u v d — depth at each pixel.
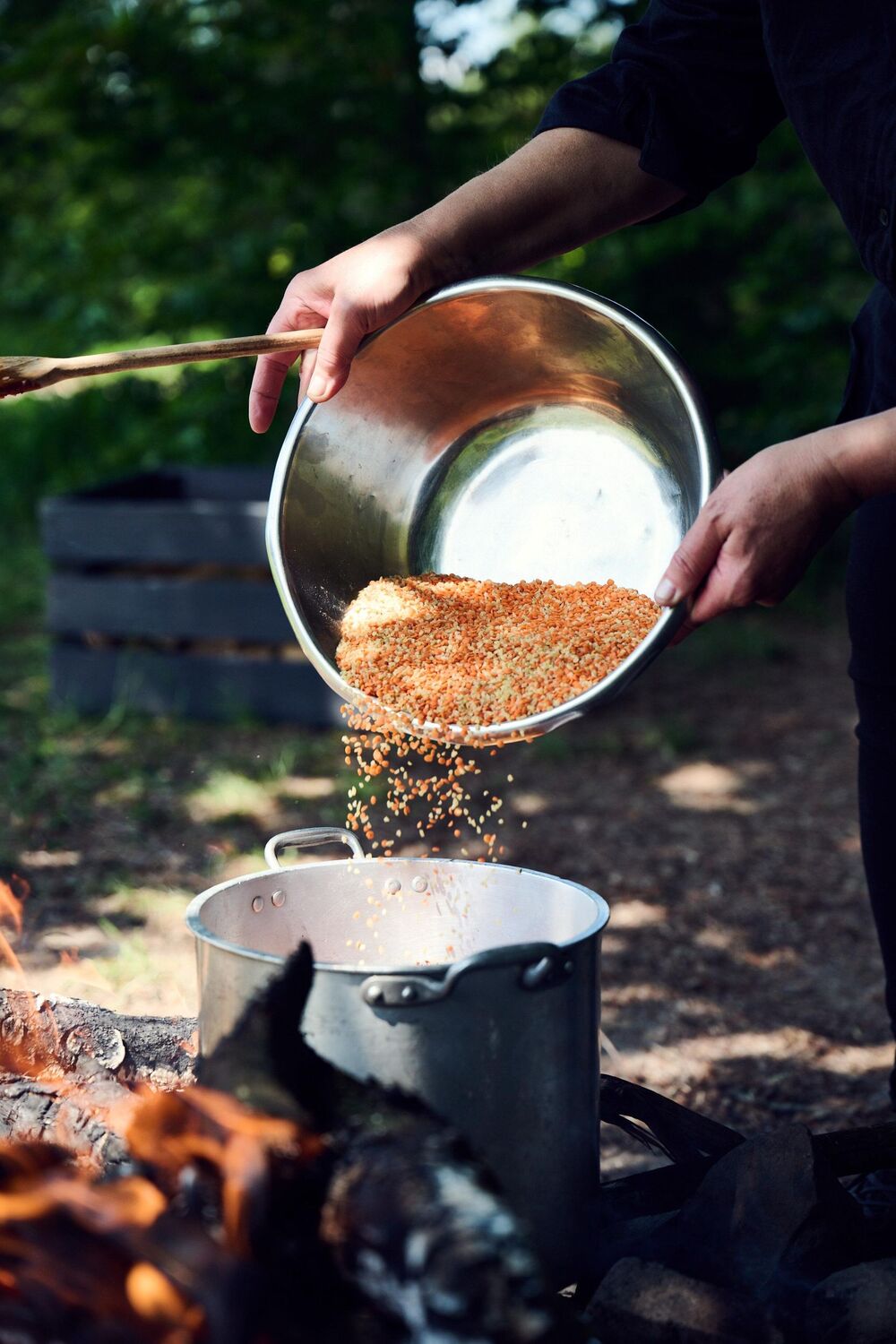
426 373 1.97
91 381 7.54
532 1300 1.49
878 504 1.95
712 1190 1.76
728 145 1.97
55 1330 1.56
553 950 1.65
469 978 1.64
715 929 2.89
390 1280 1.50
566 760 4.00
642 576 1.90
